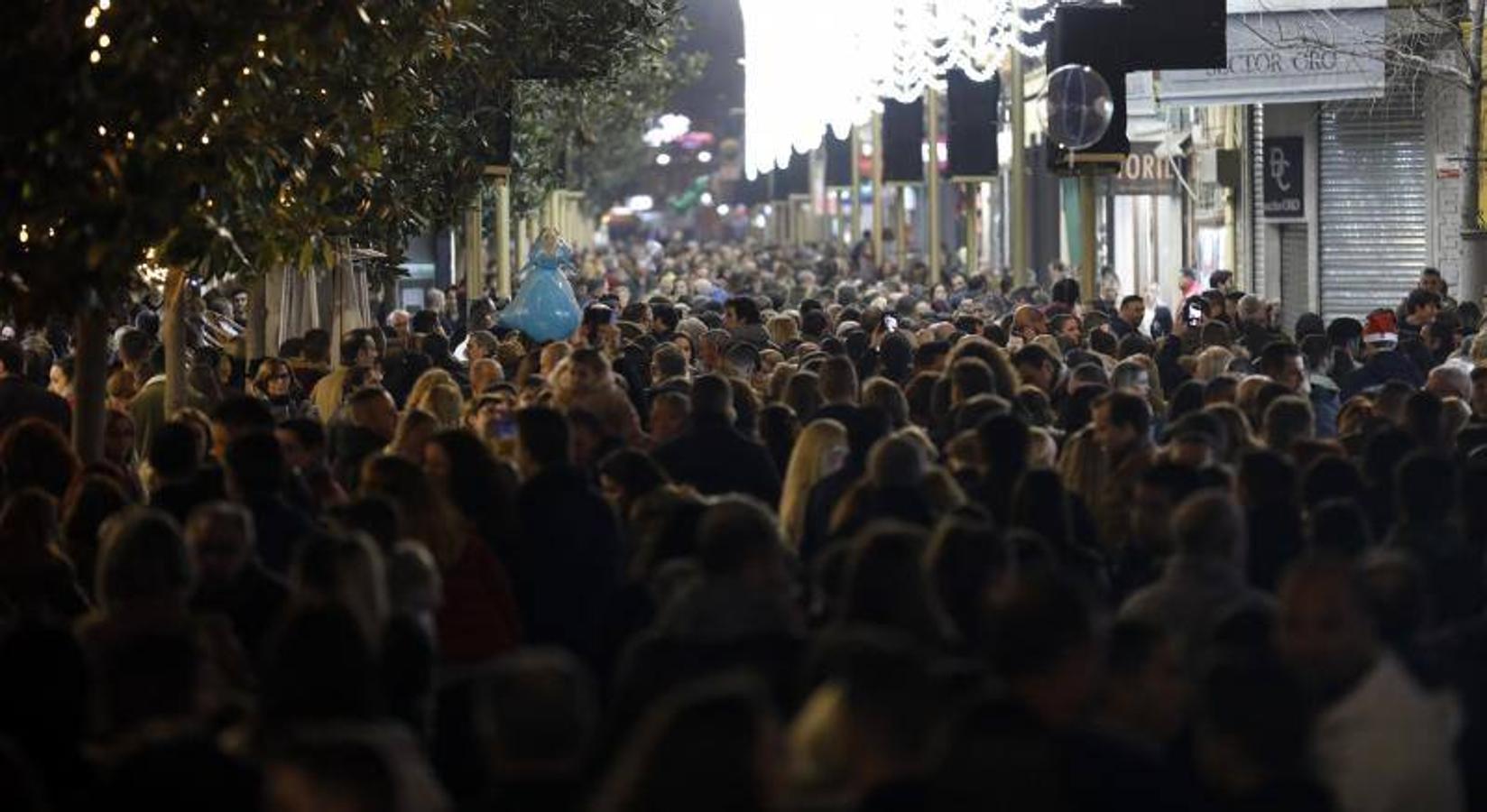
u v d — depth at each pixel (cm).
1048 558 2503
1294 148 8412
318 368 5266
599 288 9819
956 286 10094
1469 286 6550
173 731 1769
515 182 9300
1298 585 1902
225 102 3638
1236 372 4331
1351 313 8369
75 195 3219
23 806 1736
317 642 1839
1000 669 1766
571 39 5859
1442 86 7912
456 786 2191
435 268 9819
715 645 2103
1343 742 1845
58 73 3170
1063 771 1686
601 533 2761
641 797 1456
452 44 4238
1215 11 5394
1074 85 5334
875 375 4606
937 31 6041
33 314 3259
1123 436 3186
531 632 2736
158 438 3036
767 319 6356
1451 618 2508
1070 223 12500
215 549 2456
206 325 6222
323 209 3962
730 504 2183
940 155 14900
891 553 2103
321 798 1543
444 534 2612
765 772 1466
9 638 1984
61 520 3206
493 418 3516
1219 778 1664
